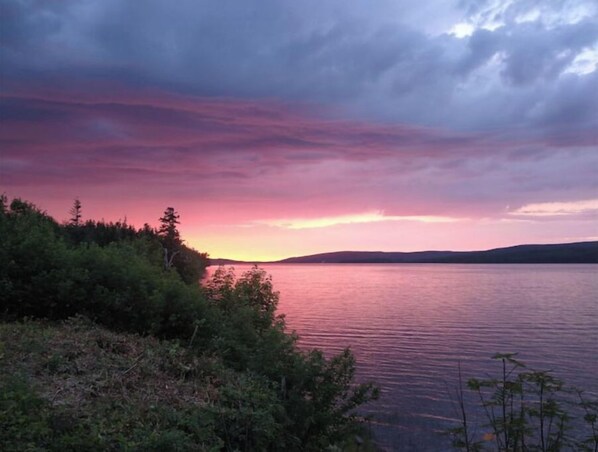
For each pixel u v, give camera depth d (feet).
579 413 29.09
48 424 13.91
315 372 22.76
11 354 19.40
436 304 210.59
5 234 30.01
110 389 18.16
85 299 27.30
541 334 121.08
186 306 28.37
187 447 14.90
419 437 40.04
